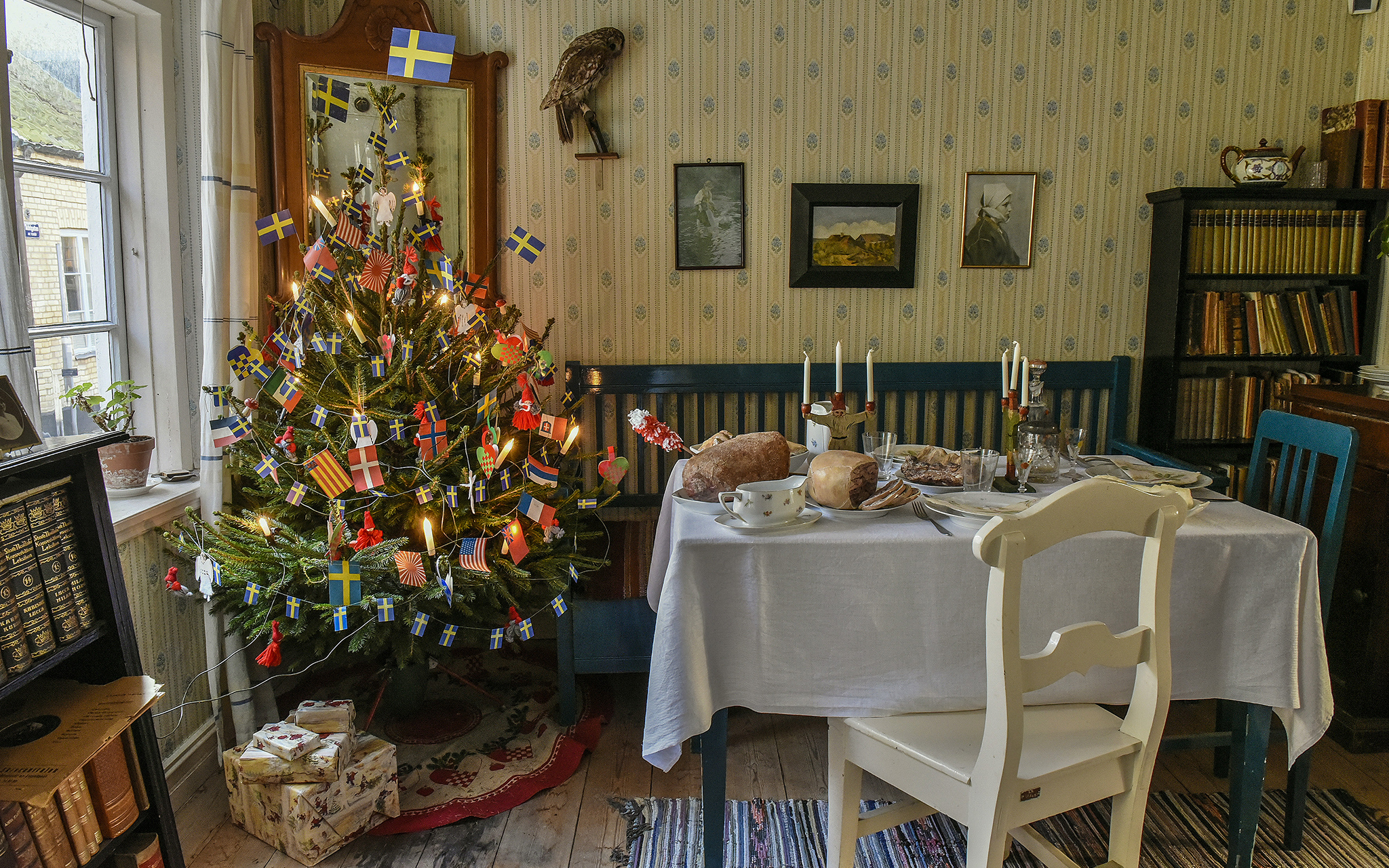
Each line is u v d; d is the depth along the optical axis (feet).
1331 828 6.79
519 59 9.96
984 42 10.07
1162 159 10.32
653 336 10.47
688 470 6.21
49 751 4.63
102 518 5.21
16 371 5.77
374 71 9.51
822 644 5.49
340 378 6.91
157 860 5.53
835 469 5.93
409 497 7.21
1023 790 4.61
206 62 7.39
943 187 10.30
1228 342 10.03
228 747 7.93
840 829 5.59
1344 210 9.93
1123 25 10.09
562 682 8.23
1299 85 10.28
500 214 10.21
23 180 6.66
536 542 7.64
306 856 6.36
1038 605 5.48
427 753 7.84
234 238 7.81
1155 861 6.39
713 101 10.10
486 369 7.75
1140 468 6.89
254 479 7.61
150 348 7.89
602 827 6.85
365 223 7.59
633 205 10.24
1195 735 6.13
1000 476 6.88
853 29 10.02
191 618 7.76
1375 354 10.09
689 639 5.32
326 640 7.25
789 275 10.39
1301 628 5.55
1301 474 9.10
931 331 10.56
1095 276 10.50
